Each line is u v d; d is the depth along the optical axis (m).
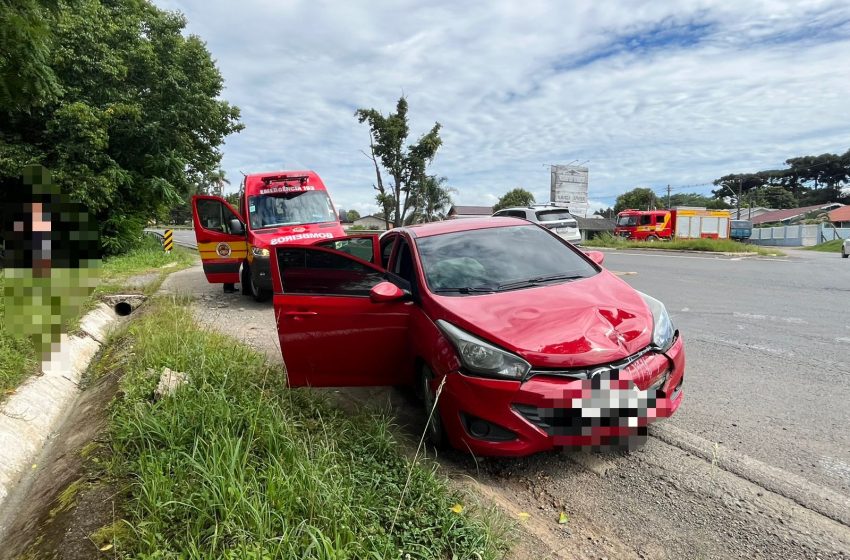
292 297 3.95
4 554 2.51
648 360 3.26
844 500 2.85
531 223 5.00
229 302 9.71
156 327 6.01
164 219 27.58
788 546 2.50
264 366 4.85
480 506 2.87
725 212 35.50
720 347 5.96
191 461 2.62
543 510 2.90
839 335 6.37
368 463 3.06
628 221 36.44
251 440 2.96
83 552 2.21
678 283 11.66
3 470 3.34
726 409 4.12
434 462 3.32
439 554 2.33
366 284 4.11
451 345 3.34
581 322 3.34
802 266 15.88
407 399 4.55
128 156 21.66
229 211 9.88
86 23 18.45
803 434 3.64
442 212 33.06
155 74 21.53
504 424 3.10
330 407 4.04
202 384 3.79
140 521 2.35
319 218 9.67
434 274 4.11
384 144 31.27
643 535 2.65
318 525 2.34
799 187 100.62
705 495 2.95
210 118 24.03
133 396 3.77
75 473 2.96
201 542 2.23
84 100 18.23
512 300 3.64
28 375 4.62
